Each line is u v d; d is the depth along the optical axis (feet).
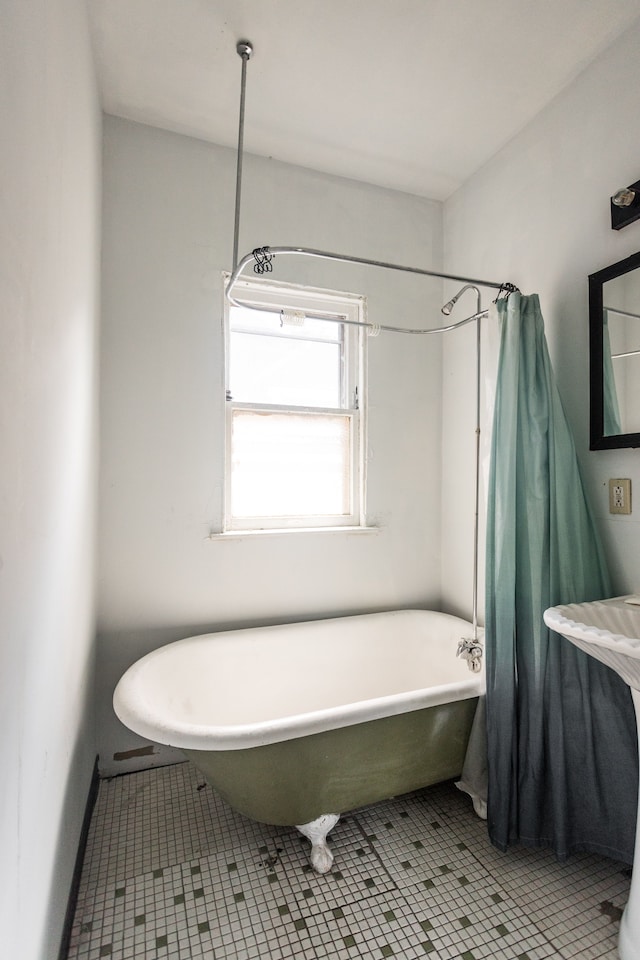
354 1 4.42
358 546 7.25
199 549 6.35
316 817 4.41
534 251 5.87
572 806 4.42
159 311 6.17
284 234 6.77
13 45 2.09
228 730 3.95
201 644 5.89
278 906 3.99
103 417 5.91
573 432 5.26
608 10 4.49
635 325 4.58
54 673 3.20
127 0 4.40
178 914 3.91
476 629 5.97
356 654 6.76
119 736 5.91
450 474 7.59
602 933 3.75
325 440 7.25
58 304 3.19
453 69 5.19
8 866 2.13
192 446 6.32
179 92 5.57
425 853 4.60
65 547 3.56
